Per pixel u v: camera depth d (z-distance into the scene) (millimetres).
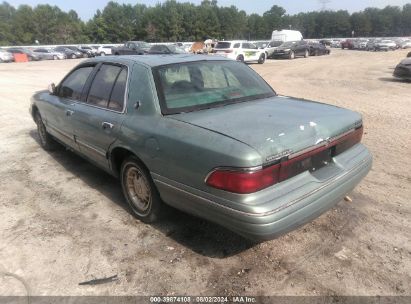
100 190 4660
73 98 4773
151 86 3514
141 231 3701
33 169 5398
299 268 3119
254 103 3754
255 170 2641
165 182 3242
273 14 123125
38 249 3420
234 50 25797
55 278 3037
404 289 2871
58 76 19500
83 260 3256
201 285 2941
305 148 2971
